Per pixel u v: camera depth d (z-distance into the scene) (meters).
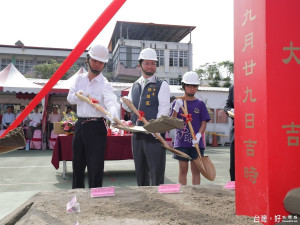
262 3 1.08
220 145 11.90
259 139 1.12
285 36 1.07
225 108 2.74
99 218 1.28
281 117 1.06
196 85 2.81
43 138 9.48
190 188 1.90
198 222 1.19
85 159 2.38
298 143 1.07
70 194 1.75
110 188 1.73
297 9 1.07
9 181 4.59
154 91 2.40
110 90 2.36
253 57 1.16
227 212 1.34
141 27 26.86
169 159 7.34
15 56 26.64
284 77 1.06
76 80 2.39
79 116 2.35
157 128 1.51
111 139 4.87
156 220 1.24
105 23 0.79
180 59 25.95
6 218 1.47
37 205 1.51
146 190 1.84
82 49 0.81
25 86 8.60
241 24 1.25
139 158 2.45
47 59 27.16
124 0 0.79
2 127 9.69
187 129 2.79
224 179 4.76
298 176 1.06
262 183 1.11
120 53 24.36
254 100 1.15
